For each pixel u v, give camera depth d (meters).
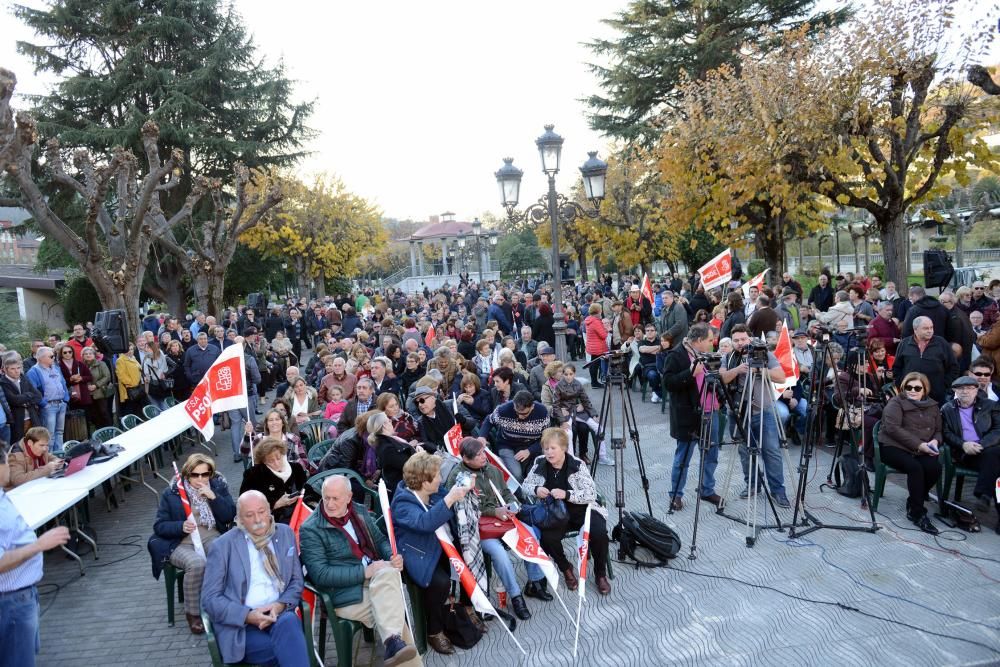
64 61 29.41
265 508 4.72
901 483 8.20
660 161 19.72
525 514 6.14
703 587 5.99
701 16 27.67
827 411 9.27
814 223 18.94
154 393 12.03
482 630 5.51
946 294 10.00
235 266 33.31
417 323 16.23
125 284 14.38
